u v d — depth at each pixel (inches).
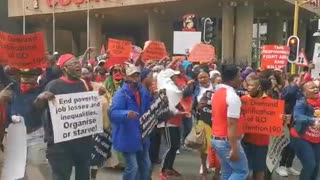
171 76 319.9
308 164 262.2
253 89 249.0
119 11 1617.9
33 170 223.9
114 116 232.5
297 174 334.0
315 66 461.7
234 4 1359.5
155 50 482.6
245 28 1381.6
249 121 250.2
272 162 288.5
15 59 247.3
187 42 598.9
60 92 207.8
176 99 310.8
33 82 226.2
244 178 217.2
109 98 291.4
